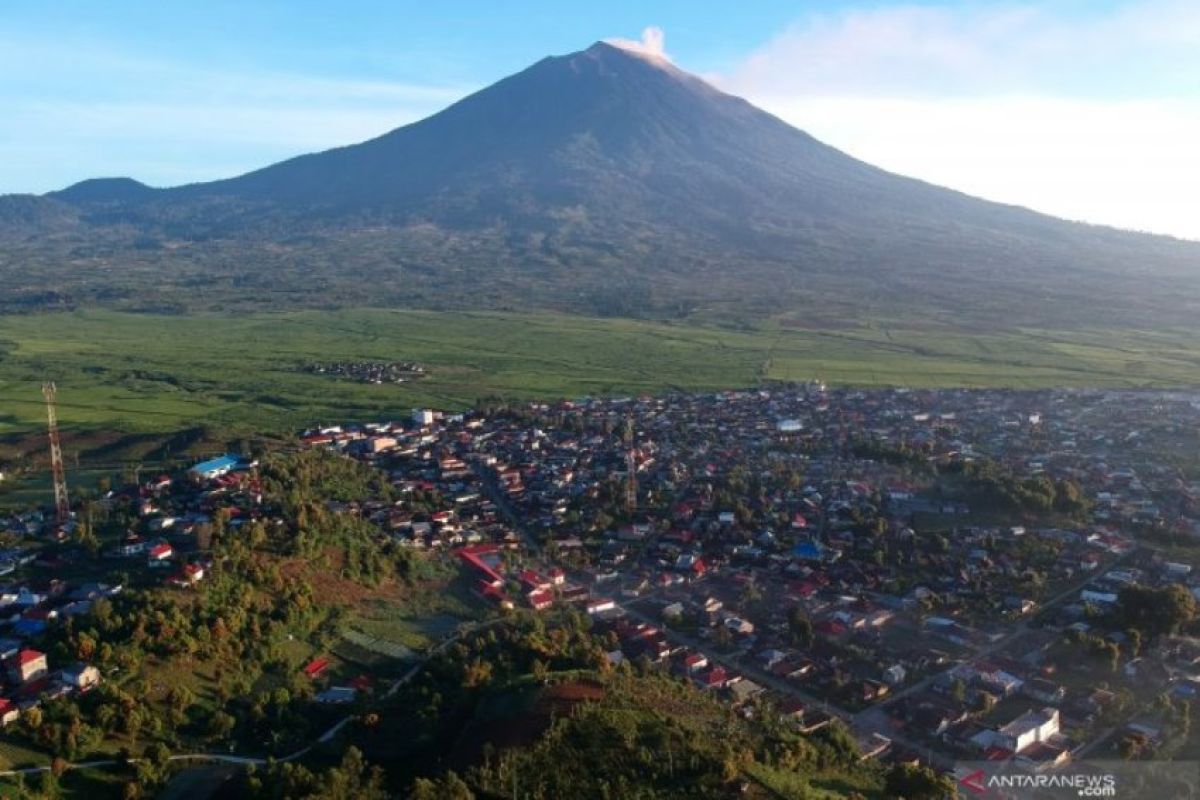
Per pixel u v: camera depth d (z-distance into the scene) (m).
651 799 72.62
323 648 104.75
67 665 91.62
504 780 74.50
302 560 119.62
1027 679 101.50
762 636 113.25
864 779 82.69
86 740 81.81
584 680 92.19
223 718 87.94
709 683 100.31
